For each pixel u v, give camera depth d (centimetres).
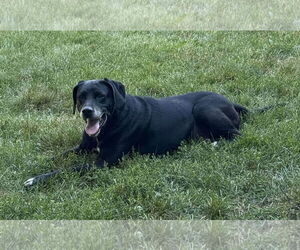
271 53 1338
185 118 882
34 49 1409
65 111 1084
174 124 869
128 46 1421
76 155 853
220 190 740
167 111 872
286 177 761
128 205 708
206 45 1414
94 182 789
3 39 1477
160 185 756
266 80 1145
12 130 962
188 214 696
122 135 827
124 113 830
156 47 1404
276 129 902
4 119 1007
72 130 936
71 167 806
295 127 904
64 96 1131
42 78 1238
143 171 780
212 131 885
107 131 824
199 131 899
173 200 709
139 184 741
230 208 704
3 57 1352
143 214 687
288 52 1348
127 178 758
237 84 1134
